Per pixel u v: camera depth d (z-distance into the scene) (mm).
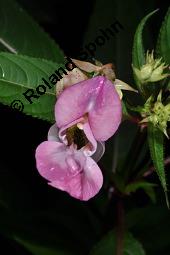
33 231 319
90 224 333
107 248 303
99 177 239
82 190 240
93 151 242
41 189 337
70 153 243
